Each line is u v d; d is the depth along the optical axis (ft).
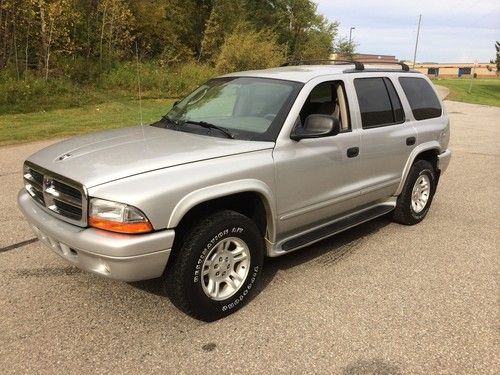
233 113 14.39
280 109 13.56
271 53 93.30
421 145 18.49
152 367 10.16
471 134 48.70
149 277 10.78
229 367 10.21
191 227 11.44
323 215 14.88
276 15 122.31
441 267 15.34
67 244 10.91
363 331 11.60
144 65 77.00
